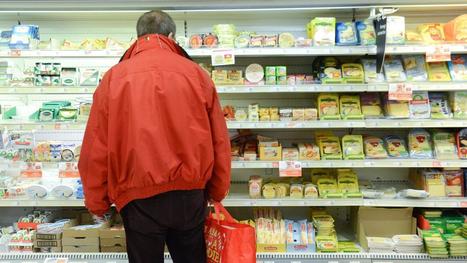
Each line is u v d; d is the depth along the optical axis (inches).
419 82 109.4
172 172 68.7
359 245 114.7
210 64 123.9
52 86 109.7
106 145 71.1
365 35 110.9
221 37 110.5
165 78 69.1
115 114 68.5
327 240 110.2
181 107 68.8
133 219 72.3
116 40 120.2
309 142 130.0
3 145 117.6
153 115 67.6
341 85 108.3
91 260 107.2
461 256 105.9
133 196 71.0
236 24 129.3
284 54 106.8
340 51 106.6
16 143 117.9
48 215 120.3
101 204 75.0
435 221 113.7
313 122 110.7
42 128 110.1
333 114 113.3
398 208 115.5
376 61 113.0
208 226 82.7
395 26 107.6
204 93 72.3
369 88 107.9
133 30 130.1
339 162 111.0
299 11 122.5
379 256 107.9
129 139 67.9
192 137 69.4
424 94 115.3
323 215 118.6
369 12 122.8
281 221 115.4
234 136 122.5
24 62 128.3
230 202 112.1
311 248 109.7
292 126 110.3
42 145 116.7
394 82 110.7
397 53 111.0
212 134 74.6
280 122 110.5
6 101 131.0
